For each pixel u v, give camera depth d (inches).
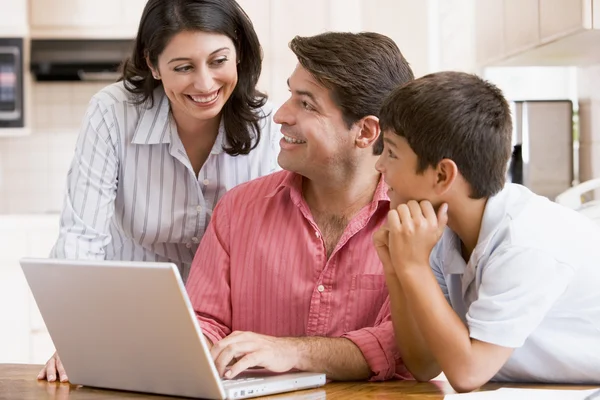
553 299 62.4
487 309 62.4
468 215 65.4
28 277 66.0
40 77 205.6
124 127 93.9
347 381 71.7
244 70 92.0
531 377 68.8
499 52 153.6
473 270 66.2
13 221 179.6
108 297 61.2
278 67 201.5
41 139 216.7
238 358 68.6
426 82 63.3
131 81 93.7
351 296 77.4
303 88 74.0
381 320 76.1
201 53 83.9
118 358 63.7
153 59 87.7
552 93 171.0
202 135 95.6
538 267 61.9
